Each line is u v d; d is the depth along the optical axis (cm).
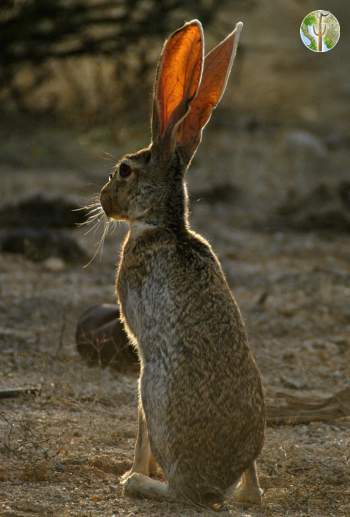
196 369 789
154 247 835
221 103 3136
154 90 848
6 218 1856
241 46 3162
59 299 1440
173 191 848
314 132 2934
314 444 1001
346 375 1223
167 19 2666
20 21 2553
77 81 2855
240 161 2544
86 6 2608
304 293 1570
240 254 1809
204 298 808
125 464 912
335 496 871
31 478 863
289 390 1154
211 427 782
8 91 2733
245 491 837
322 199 2178
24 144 2456
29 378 1130
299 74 3688
